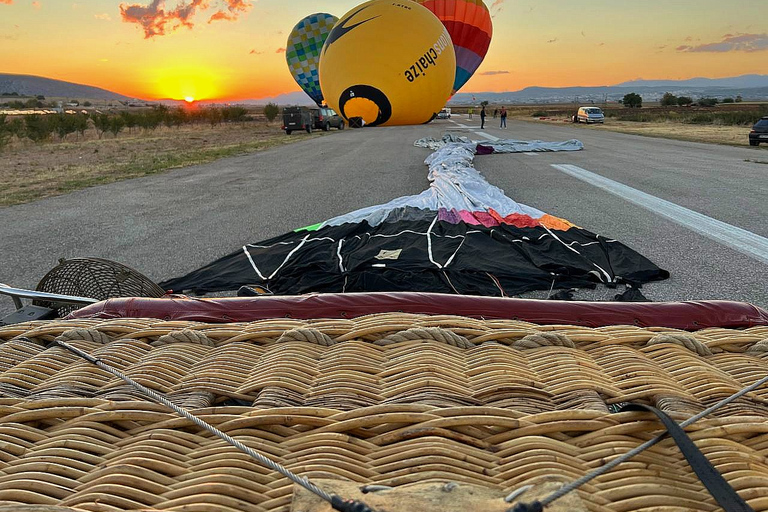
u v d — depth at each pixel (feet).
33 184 36.96
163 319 5.30
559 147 58.85
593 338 4.14
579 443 2.86
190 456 2.83
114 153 65.62
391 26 121.49
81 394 3.41
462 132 100.48
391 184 34.27
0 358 3.88
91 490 2.56
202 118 174.19
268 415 3.05
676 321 4.90
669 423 2.49
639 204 26.37
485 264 15.66
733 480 2.55
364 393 3.42
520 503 1.93
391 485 2.57
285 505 2.48
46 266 17.37
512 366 3.73
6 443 2.91
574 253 16.57
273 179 37.73
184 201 29.17
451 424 2.95
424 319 4.45
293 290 14.15
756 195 28.73
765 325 4.88
